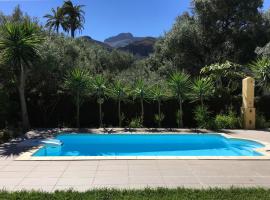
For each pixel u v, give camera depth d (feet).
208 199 19.07
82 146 45.03
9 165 27.96
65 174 25.08
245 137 45.03
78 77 54.24
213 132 50.01
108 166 27.58
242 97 57.00
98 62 109.60
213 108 58.75
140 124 55.93
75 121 57.62
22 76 51.08
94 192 20.16
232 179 23.90
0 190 20.75
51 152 40.37
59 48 63.98
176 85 55.42
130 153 40.63
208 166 27.73
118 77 81.56
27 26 50.03
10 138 44.01
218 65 63.62
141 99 56.29
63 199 18.92
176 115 56.90
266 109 59.57
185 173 25.48
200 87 55.16
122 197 19.30
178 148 43.91
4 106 48.57
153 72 92.27
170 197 19.34
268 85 54.70
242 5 88.28
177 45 89.81
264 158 30.83
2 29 49.39
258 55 72.13
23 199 18.89
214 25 89.56
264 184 22.65
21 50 47.80
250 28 89.20
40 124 57.72
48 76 56.75
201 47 90.68
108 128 54.44
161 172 25.72
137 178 24.06
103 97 57.62
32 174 25.08
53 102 57.21
